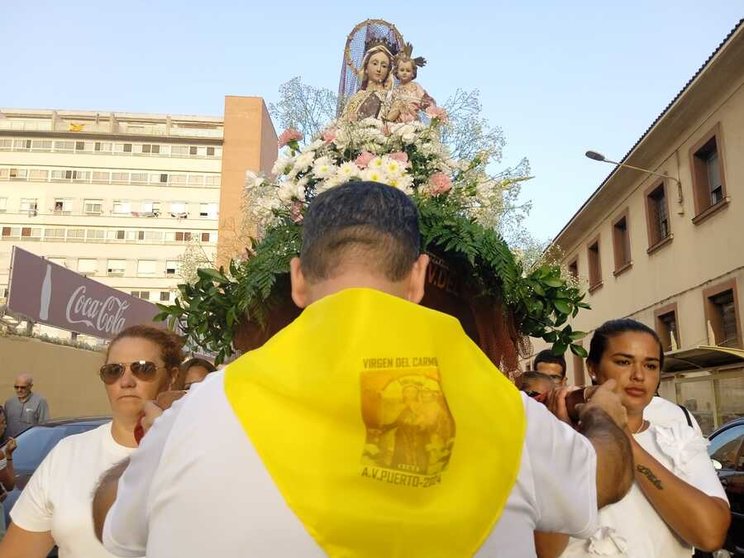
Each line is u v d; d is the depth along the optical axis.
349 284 1.12
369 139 2.64
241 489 0.95
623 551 1.78
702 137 12.62
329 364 1.01
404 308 1.07
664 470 1.78
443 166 2.66
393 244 1.14
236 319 2.22
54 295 9.62
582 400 1.48
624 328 2.12
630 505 1.85
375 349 1.02
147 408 1.34
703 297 12.57
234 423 0.99
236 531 0.94
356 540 0.93
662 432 2.00
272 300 2.11
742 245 11.27
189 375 3.17
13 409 7.51
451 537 0.96
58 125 51.88
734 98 11.52
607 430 1.32
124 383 2.12
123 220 50.31
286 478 0.95
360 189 1.21
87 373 11.90
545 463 1.11
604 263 18.02
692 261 13.05
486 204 2.59
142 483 1.04
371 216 1.15
